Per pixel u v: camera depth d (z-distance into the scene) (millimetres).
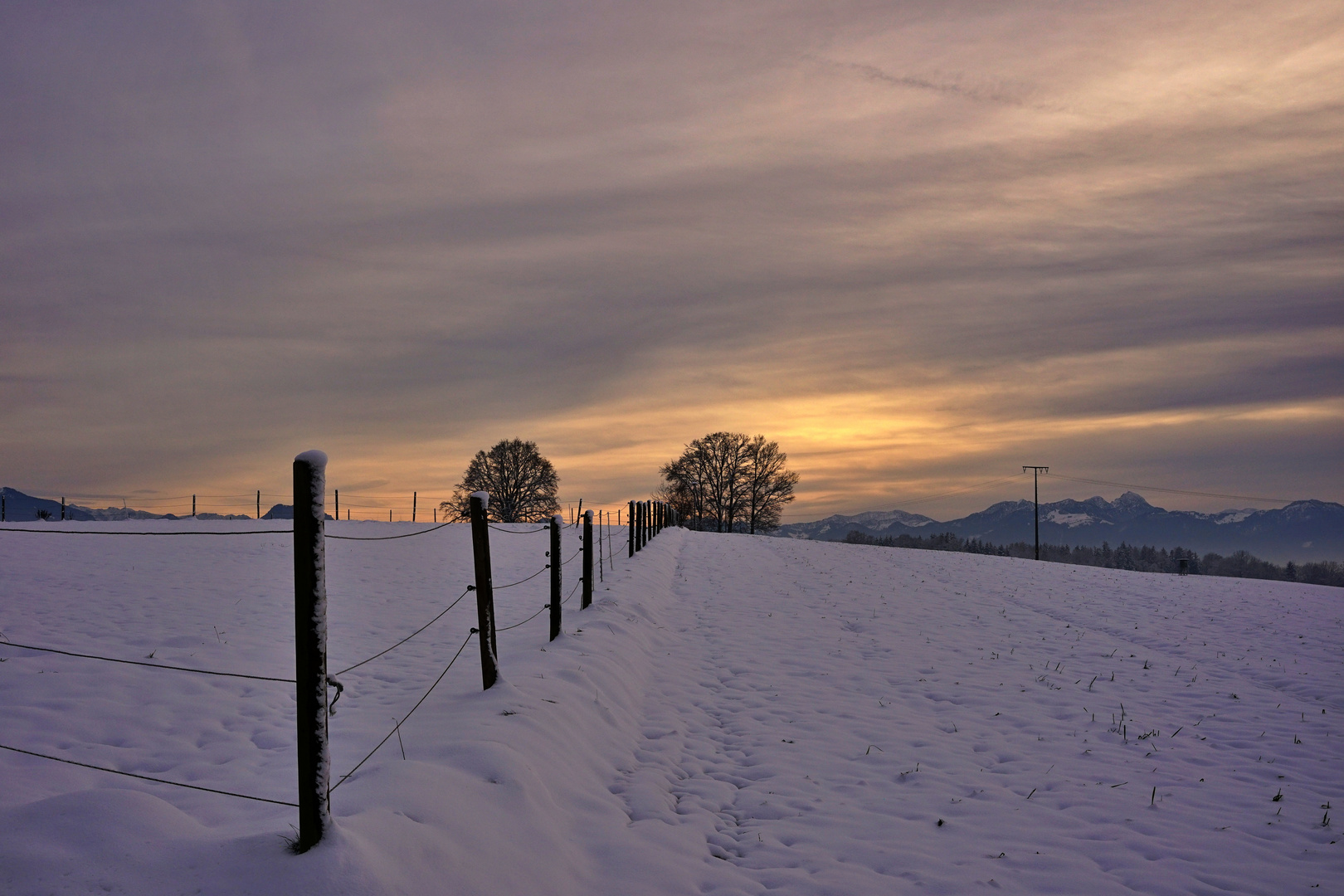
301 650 3693
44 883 3211
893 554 29875
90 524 23250
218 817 4852
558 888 4367
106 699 7312
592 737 6836
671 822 5629
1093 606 18359
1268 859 5512
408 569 18984
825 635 13219
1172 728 8883
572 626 10703
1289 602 20531
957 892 4816
